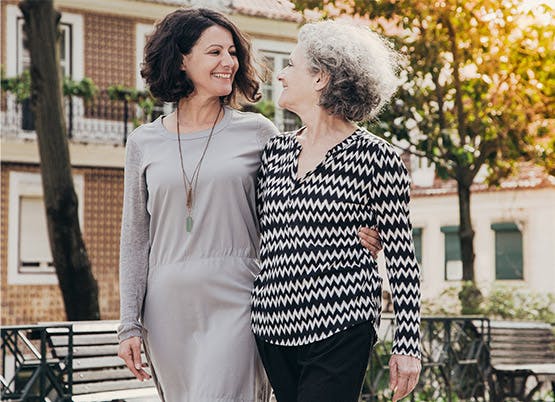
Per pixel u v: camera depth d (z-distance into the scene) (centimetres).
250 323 383
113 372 743
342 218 354
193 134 398
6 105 2236
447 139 1480
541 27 1412
